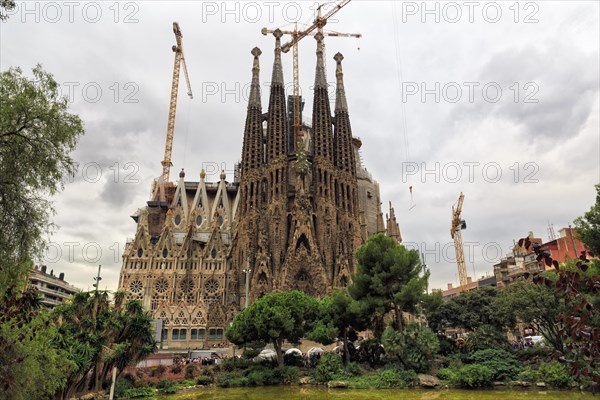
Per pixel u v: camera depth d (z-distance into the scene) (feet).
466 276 592.60
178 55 632.79
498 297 186.29
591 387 26.68
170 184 552.00
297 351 200.44
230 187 549.54
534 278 29.43
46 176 69.41
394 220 501.97
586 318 26.96
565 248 278.87
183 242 447.42
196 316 378.12
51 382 81.30
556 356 28.96
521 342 224.33
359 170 531.50
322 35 520.42
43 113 68.80
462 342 187.21
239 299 375.66
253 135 451.53
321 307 187.11
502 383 138.92
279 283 364.79
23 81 69.92
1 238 63.87
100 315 120.16
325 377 159.43
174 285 422.41
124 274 423.64
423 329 161.38
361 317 175.42
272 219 400.06
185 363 195.62
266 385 160.97
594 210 121.39
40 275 418.72
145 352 125.80
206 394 138.41
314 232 401.90
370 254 177.99
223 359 209.56
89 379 123.13
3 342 54.49
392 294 172.45
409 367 153.99
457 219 612.29
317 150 437.17
